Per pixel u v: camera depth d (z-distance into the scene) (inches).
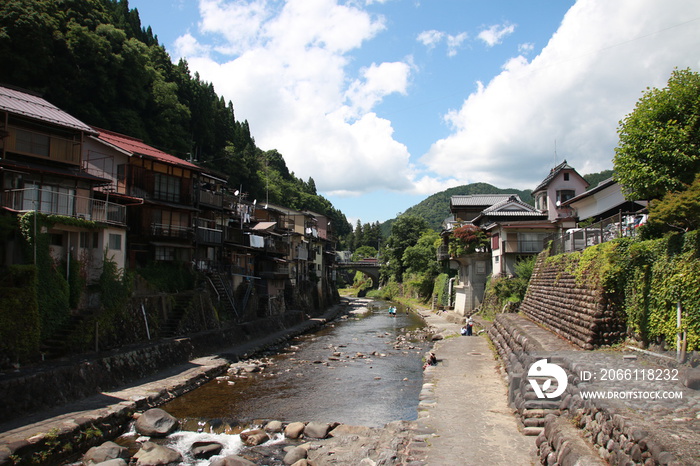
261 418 635.5
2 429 496.4
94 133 911.7
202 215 1411.2
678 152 606.5
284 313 1710.1
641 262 581.9
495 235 1667.1
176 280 1176.8
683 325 477.4
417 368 971.3
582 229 861.2
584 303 682.2
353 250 6058.1
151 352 843.4
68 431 502.3
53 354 700.7
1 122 780.6
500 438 475.5
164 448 499.2
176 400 717.9
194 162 1923.0
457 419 544.1
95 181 897.5
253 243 1643.7
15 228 721.0
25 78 1352.1
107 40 1631.4
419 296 2787.9
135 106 1811.0
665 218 510.0
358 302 3302.2
